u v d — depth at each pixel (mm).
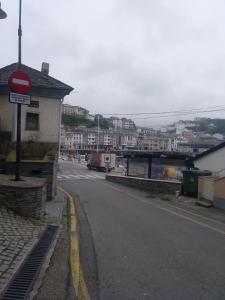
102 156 66938
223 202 19125
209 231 12781
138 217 14906
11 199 10750
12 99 11695
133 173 39375
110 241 9922
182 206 20219
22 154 18875
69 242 9289
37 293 5824
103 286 6367
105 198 22016
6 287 5852
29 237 8844
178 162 36844
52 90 22375
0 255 7219
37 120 22281
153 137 129500
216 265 8086
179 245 9930
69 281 6473
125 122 149875
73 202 17969
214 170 27734
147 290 6266
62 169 64125
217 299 5992
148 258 8352
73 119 137875
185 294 6156
